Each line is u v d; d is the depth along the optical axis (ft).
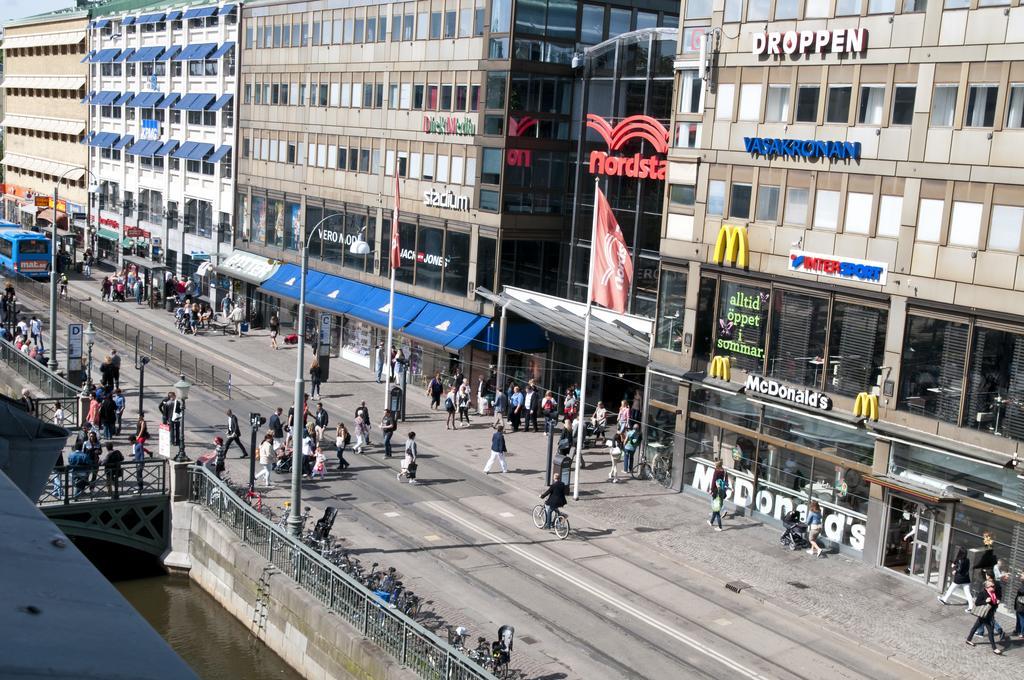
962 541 97.09
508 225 164.35
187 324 220.43
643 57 147.54
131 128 299.79
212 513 104.12
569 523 112.68
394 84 186.39
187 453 129.08
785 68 112.78
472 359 169.99
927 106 100.22
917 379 101.65
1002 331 94.94
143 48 290.15
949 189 98.58
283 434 139.64
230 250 247.09
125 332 200.44
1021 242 93.40
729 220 119.55
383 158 190.80
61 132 346.54
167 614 98.17
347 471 127.24
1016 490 92.89
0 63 469.16
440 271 177.47
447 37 172.96
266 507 108.47
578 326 146.51
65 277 248.93
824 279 109.40
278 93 223.92
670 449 128.26
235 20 241.96
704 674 78.89
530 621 86.43
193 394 166.20
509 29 159.22
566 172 169.17
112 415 133.69
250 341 216.95
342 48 200.85
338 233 205.57
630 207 149.48
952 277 98.37
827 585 98.94
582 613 88.94
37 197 302.86
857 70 106.11
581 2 165.37
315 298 203.31
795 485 113.09
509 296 163.63
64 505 100.99
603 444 147.02
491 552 102.32
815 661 82.53
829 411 108.68
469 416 161.68
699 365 124.36
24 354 167.43
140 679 7.21
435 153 177.37
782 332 114.52
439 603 88.74
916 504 100.99
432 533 106.73
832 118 108.88
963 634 89.30
